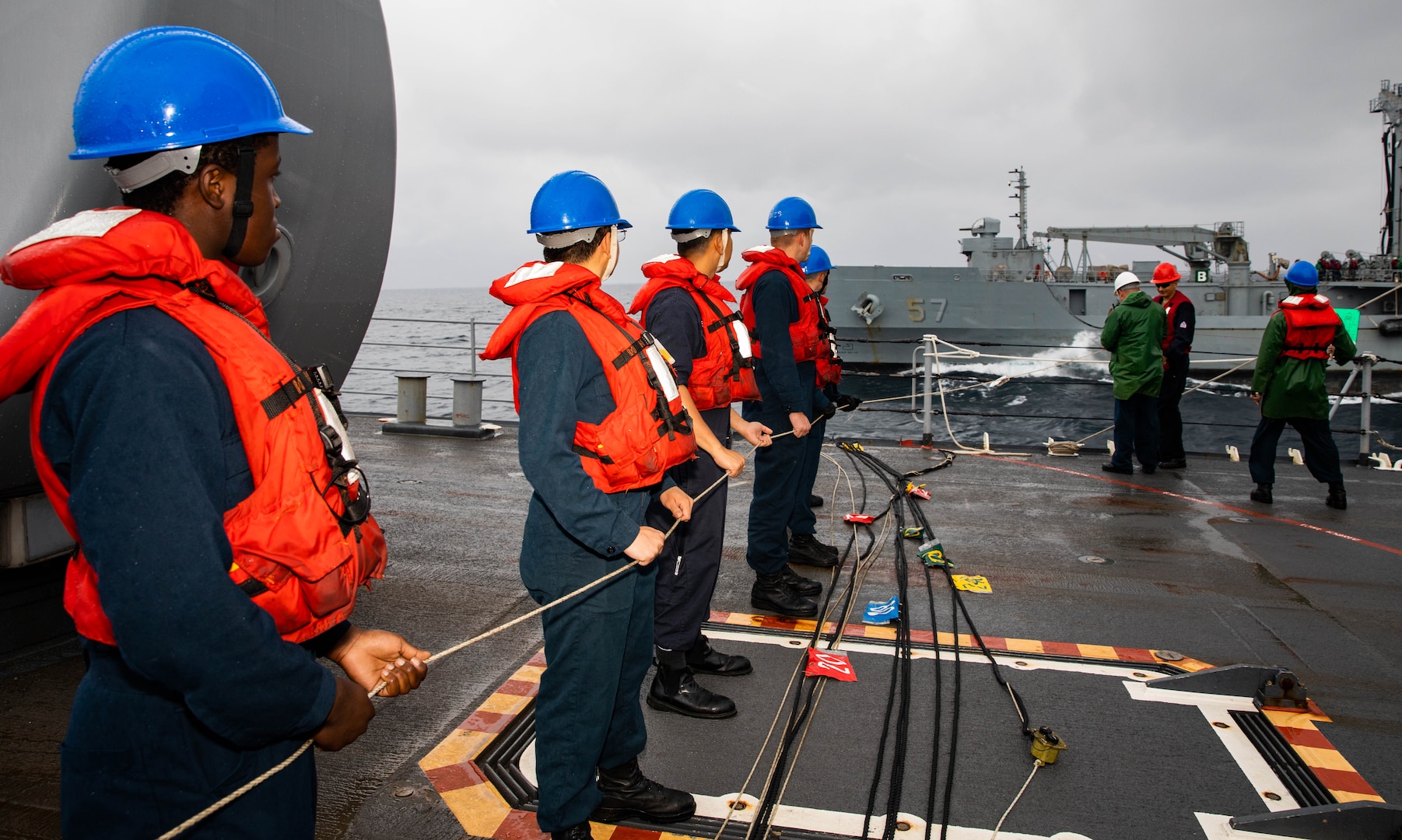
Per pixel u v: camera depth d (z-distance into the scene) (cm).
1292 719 312
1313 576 480
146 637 103
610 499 196
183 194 123
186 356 113
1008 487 703
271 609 120
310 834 137
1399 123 3312
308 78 319
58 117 247
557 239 213
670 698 306
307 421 125
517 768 266
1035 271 3306
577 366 200
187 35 128
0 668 321
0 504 295
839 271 3312
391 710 302
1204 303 3222
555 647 212
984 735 291
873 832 237
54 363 109
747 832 237
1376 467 836
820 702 315
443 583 441
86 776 118
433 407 2234
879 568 483
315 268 346
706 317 327
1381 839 238
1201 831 240
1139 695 325
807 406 445
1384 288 3183
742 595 436
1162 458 805
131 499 104
